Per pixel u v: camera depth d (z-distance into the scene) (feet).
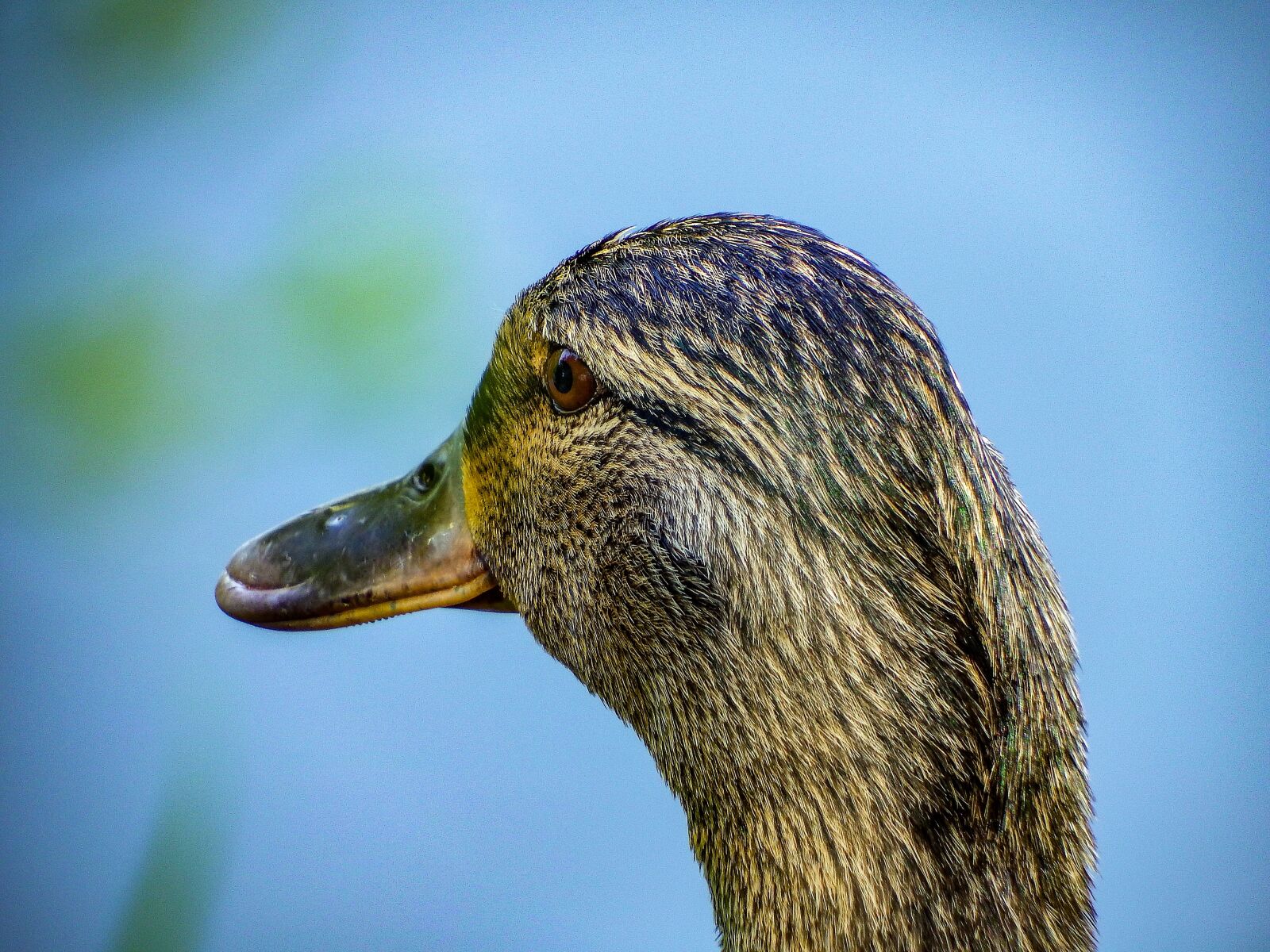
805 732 8.16
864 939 8.16
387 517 8.36
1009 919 8.14
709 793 8.21
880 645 8.13
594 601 8.23
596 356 8.18
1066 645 8.16
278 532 8.38
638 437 8.19
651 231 8.21
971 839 8.14
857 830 8.16
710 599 8.18
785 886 8.18
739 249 8.17
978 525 8.13
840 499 8.13
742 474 8.14
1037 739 8.14
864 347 8.13
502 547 8.29
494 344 8.29
